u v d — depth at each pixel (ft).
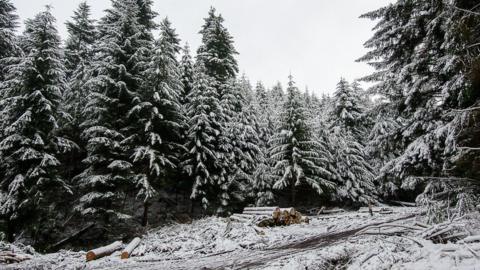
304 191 91.20
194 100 77.41
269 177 83.61
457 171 29.55
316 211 88.53
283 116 87.76
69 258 40.60
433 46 38.34
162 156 63.31
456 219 23.73
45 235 56.85
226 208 75.72
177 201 84.28
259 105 136.36
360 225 47.62
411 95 40.24
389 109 45.52
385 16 46.03
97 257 39.73
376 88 45.96
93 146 59.00
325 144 97.30
